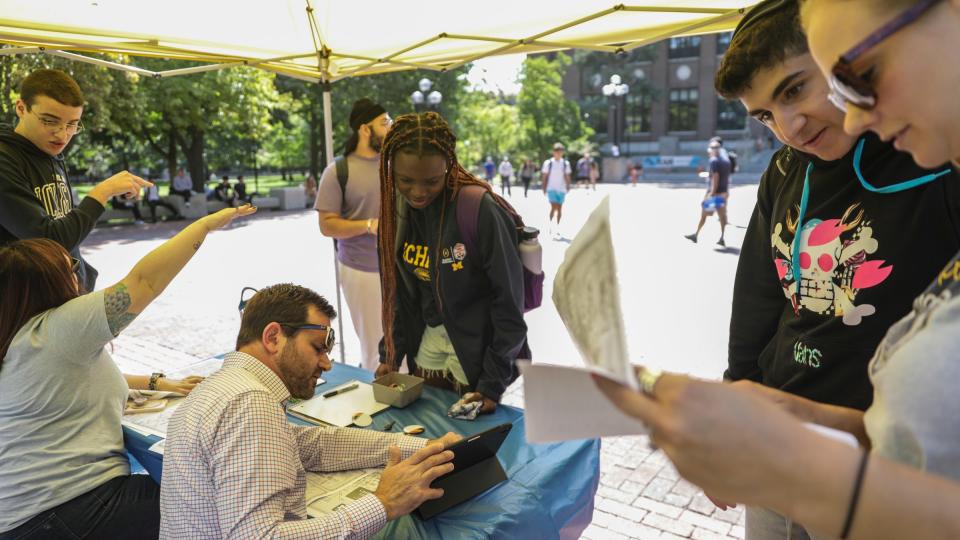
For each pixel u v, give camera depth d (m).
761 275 1.60
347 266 3.80
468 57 3.87
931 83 0.61
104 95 12.70
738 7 2.86
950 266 0.67
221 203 19.52
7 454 1.96
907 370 0.66
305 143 32.06
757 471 0.54
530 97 33.44
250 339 1.76
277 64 4.02
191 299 7.46
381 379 2.44
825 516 0.54
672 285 7.56
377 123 3.64
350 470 1.93
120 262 10.43
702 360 5.07
